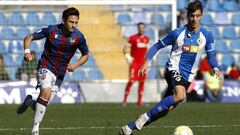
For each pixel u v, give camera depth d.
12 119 50.38
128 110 61.22
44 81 35.84
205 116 53.97
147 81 78.19
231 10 97.00
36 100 36.50
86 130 41.28
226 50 93.19
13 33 84.19
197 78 80.88
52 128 42.72
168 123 46.78
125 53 71.12
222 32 94.62
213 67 35.44
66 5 82.12
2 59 80.50
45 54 36.56
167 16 89.25
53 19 84.44
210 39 35.34
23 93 74.94
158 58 82.19
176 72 34.78
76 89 77.00
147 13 88.06
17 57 83.06
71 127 43.47
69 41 36.34
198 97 78.69
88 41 85.19
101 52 85.12
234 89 79.38
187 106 68.00
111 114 55.91
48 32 36.19
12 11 82.25
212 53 35.50
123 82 78.19
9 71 81.69
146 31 87.38
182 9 86.06
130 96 77.94
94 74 84.62
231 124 46.38
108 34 85.62
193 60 34.94
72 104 72.00
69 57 37.00
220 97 79.00
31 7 82.38
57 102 75.88
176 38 34.97
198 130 41.62
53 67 36.50
